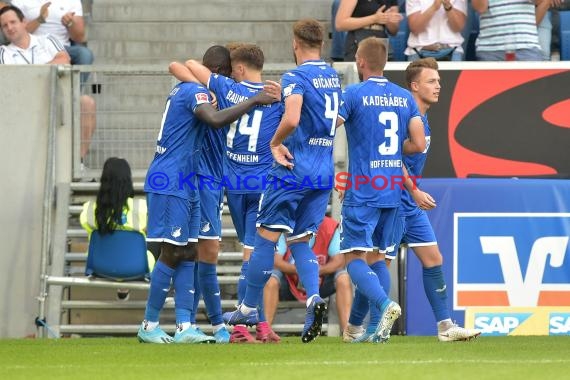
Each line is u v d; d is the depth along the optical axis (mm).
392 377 19328
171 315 38312
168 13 49719
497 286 35500
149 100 40594
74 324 38188
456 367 21188
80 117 39062
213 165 28656
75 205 38906
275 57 48844
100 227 35062
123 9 49625
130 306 37125
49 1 44781
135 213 35250
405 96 27594
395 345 27359
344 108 26969
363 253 27531
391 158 27203
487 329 35406
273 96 26797
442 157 38250
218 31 49125
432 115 38312
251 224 29516
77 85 38844
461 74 38406
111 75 39750
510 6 43188
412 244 29141
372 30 42156
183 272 28281
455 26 43406
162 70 39062
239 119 29125
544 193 35656
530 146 38281
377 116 27062
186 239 27766
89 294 38562
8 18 42719
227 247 39219
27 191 38500
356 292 28625
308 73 26562
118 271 35281
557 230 35625
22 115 38562
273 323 37000
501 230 35625
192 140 27578
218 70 29078
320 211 27156
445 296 29406
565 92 38406
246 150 29234
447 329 29297
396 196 27375
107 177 34938
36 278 38250
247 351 25344
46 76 38656
